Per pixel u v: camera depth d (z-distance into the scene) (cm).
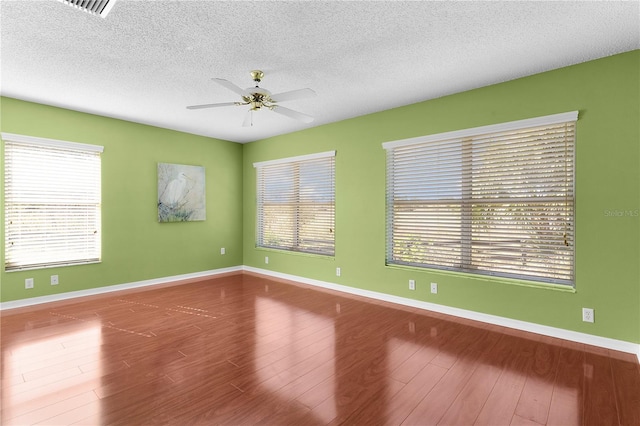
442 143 368
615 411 191
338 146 468
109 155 448
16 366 242
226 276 562
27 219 386
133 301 411
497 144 330
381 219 421
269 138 568
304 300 420
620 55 267
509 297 321
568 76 290
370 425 179
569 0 200
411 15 215
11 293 376
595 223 277
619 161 268
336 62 282
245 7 205
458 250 359
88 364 246
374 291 428
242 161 620
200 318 352
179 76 310
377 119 424
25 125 379
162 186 502
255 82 315
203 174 555
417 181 390
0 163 366
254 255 599
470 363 249
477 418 185
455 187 360
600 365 244
